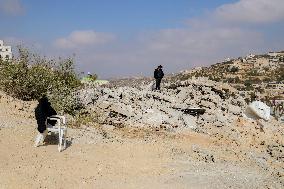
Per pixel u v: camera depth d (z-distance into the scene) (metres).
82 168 11.20
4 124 14.27
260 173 13.54
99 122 17.81
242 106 23.36
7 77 18.81
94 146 13.45
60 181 10.17
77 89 20.88
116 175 10.91
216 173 12.09
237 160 15.14
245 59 163.50
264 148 18.36
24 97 18.88
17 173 10.38
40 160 11.51
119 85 23.98
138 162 12.17
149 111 19.86
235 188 10.88
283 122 23.56
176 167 12.09
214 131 19.11
